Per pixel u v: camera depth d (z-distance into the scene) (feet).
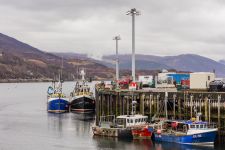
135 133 258.78
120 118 268.82
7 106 551.18
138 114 277.23
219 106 240.73
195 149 228.02
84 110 445.78
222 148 228.43
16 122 365.61
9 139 275.39
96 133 280.51
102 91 323.37
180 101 261.85
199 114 241.35
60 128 324.60
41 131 309.83
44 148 244.63
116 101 297.94
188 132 238.89
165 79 370.73
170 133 246.88
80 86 471.62
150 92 273.95
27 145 254.27
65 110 460.96
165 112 264.93
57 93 497.05
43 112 461.78
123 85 369.91
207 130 234.99
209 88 297.94
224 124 243.19
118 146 241.14
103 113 325.42
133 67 358.84
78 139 271.28
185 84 354.33
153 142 248.73
